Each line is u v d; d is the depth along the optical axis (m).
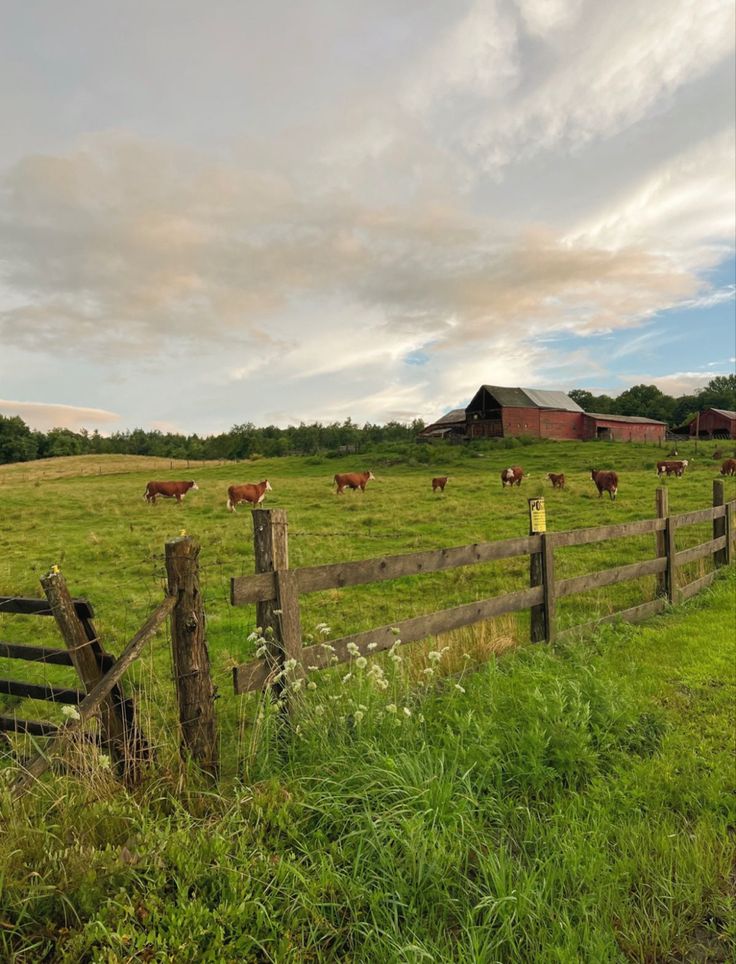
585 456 47.81
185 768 3.24
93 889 2.35
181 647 3.41
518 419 70.25
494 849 2.86
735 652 6.00
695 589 8.73
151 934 2.14
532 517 6.30
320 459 57.91
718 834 3.08
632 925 2.49
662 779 3.57
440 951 2.28
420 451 54.81
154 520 22.30
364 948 2.30
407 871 2.64
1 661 7.65
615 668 5.67
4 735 4.22
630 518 18.55
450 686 4.79
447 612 5.28
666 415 125.25
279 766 3.52
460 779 3.36
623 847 2.95
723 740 4.10
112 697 3.55
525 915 2.46
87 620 3.65
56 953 2.15
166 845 2.56
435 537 16.59
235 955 2.19
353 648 4.05
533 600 6.14
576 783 3.54
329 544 15.90
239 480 44.19
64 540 17.47
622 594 9.64
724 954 2.41
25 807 2.80
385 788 3.06
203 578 12.28
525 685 4.53
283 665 3.93
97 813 2.78
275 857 2.63
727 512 10.31
